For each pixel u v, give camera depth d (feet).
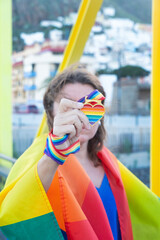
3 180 11.93
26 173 2.89
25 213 2.73
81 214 3.05
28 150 3.48
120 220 3.64
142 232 3.95
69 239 3.01
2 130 13.43
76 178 3.37
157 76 5.16
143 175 19.19
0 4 13.12
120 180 3.76
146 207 4.01
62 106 2.65
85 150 3.84
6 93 13.32
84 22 5.75
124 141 24.47
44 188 2.80
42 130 6.15
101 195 3.64
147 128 25.77
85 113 2.69
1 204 2.89
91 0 5.53
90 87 3.46
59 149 2.62
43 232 2.76
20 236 2.72
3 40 13.21
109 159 4.01
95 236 3.02
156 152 5.22
